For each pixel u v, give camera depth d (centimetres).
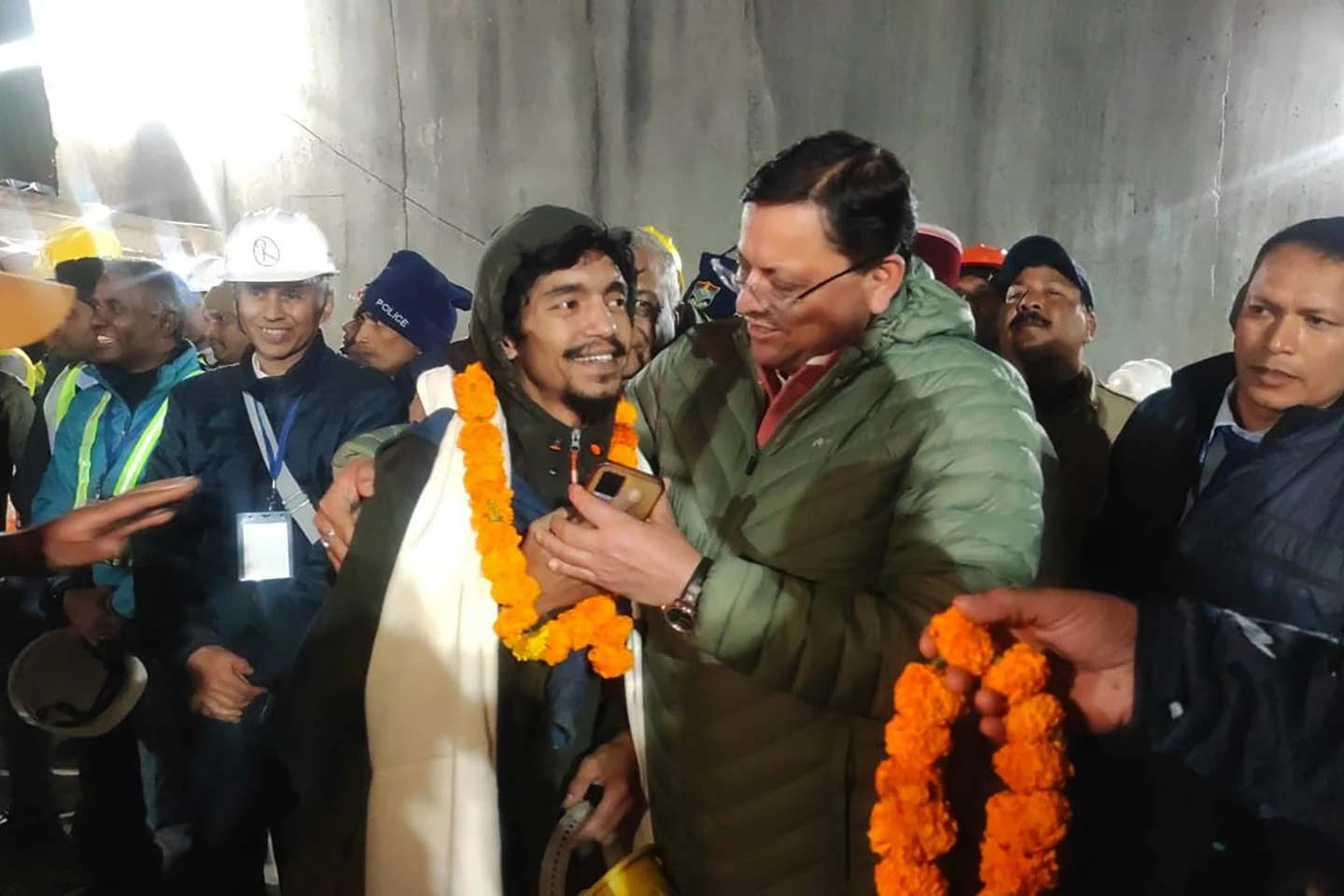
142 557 189
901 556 111
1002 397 112
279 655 185
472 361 154
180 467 196
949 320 120
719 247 558
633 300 144
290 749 134
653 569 107
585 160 570
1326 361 112
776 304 116
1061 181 513
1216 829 110
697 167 555
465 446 133
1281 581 112
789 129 539
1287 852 102
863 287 116
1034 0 500
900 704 99
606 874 131
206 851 191
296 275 196
